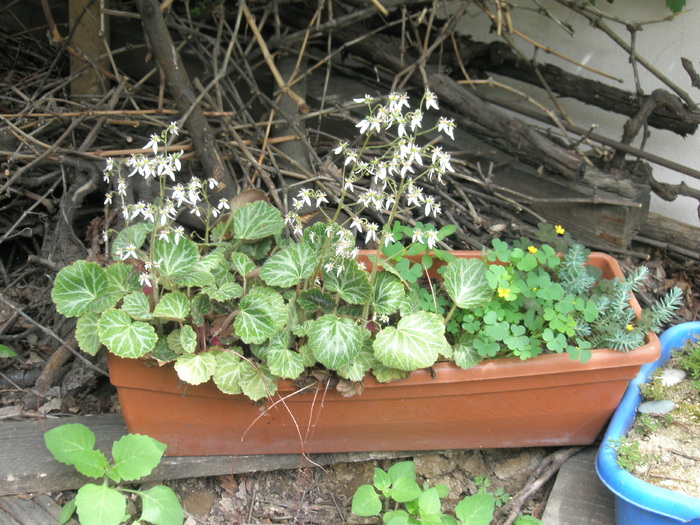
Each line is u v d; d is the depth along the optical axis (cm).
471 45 127
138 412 84
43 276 107
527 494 89
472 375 83
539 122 133
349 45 122
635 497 77
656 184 116
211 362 78
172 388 82
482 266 87
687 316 110
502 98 128
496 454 96
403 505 89
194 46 121
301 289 87
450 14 133
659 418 88
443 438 90
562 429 90
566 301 84
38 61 129
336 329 79
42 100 112
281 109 112
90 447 81
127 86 119
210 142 102
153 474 88
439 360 84
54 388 96
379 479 84
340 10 127
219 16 118
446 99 115
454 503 92
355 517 89
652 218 118
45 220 107
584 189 110
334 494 92
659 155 125
